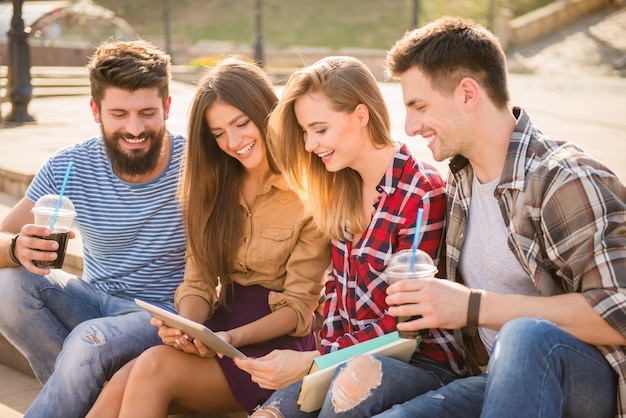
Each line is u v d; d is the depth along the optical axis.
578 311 2.00
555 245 2.08
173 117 10.11
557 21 31.62
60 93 14.97
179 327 2.45
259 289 2.90
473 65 2.18
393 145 2.54
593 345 2.04
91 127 9.20
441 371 2.43
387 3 35.59
